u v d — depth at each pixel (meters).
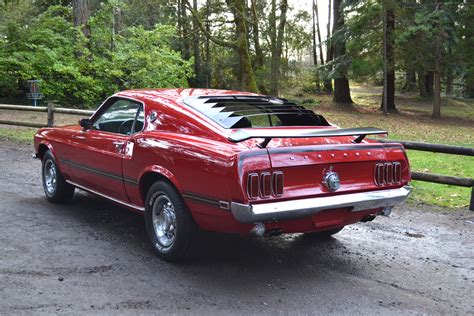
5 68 21.16
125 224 5.93
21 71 20.39
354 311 3.88
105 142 5.49
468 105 42.34
